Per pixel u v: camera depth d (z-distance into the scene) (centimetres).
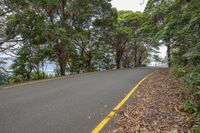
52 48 2108
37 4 1633
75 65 2967
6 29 1675
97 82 1247
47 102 736
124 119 580
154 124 540
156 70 2297
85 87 1058
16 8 1569
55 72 2552
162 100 779
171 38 1482
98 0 2419
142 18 3281
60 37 1964
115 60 3997
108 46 3700
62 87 1044
